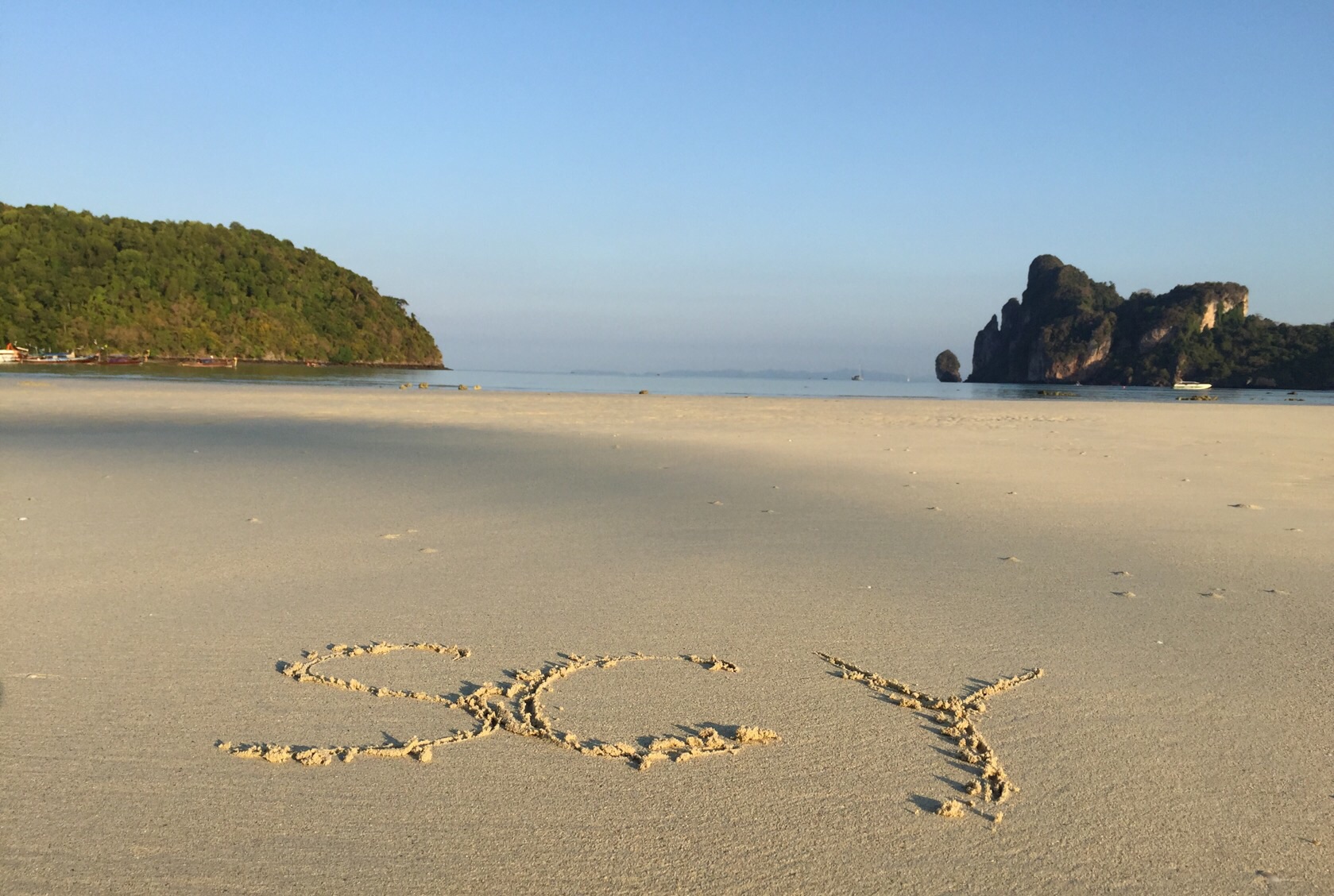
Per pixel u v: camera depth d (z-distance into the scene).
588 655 4.04
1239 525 7.41
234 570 5.38
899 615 4.74
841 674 3.88
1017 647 4.25
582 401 26.53
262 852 2.39
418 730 3.20
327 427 15.05
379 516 7.17
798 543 6.49
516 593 5.02
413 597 4.90
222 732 3.13
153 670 3.71
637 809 2.68
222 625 4.33
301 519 6.97
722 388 61.31
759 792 2.81
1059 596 5.18
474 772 2.88
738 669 3.90
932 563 5.92
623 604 4.82
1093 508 8.16
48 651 3.91
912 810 2.72
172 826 2.51
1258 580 5.59
